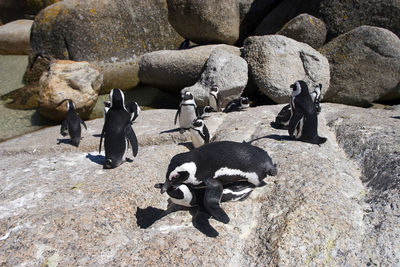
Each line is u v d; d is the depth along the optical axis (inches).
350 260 69.4
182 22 237.8
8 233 76.0
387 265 68.4
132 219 85.0
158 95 243.9
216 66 201.5
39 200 88.3
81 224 78.2
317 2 243.9
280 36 207.0
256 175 81.6
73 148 139.3
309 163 97.3
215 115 163.5
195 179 76.7
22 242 73.4
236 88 198.1
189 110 135.6
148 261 68.9
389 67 202.8
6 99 240.7
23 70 306.7
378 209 80.7
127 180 96.7
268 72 199.6
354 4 230.5
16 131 193.3
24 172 111.1
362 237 74.2
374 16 226.5
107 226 79.7
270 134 123.3
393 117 139.8
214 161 77.2
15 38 351.3
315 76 198.5
